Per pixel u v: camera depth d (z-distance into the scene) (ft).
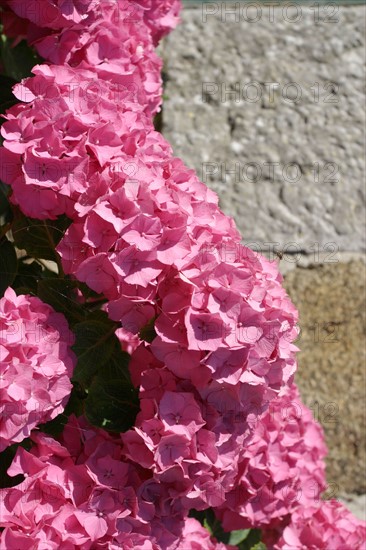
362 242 6.39
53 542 4.70
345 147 6.44
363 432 6.32
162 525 4.88
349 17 6.52
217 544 5.18
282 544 5.50
